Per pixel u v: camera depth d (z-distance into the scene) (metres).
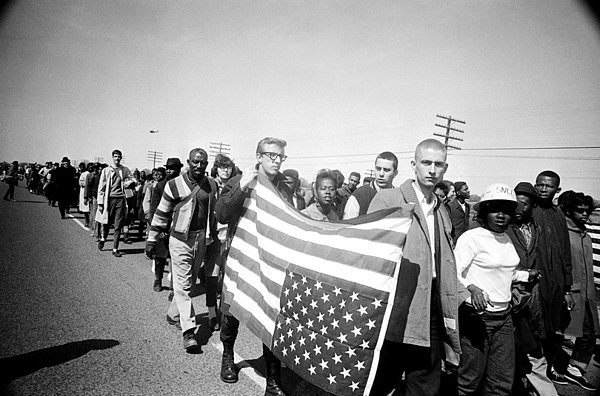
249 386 3.24
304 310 2.68
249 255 3.30
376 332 2.43
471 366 2.95
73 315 4.60
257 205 3.33
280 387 3.04
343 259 2.61
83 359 3.50
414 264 2.59
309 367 2.58
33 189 26.45
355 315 2.47
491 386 2.97
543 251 3.75
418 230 2.64
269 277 3.02
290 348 2.70
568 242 3.95
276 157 3.37
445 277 2.70
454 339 2.66
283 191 3.80
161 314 4.89
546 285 3.71
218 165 5.70
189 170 4.43
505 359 2.93
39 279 6.02
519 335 3.20
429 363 2.67
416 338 2.54
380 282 2.46
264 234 3.18
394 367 2.84
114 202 8.52
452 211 6.49
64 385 3.04
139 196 11.62
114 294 5.60
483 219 3.04
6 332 3.95
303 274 2.77
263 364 3.70
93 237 10.80
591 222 6.31
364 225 2.60
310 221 2.95
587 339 4.22
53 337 3.93
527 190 3.76
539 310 3.40
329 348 2.52
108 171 8.56
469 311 2.95
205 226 4.34
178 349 3.90
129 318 4.66
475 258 2.97
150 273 7.10
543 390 3.32
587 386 3.97
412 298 2.57
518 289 3.07
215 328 4.60
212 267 4.56
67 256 7.95
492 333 2.94
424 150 2.73
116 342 3.95
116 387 3.07
